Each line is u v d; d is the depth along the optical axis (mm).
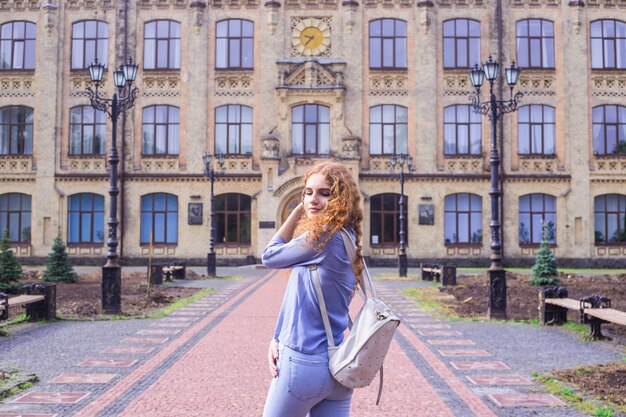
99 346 12258
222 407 7918
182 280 29281
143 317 16438
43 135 42219
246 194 41781
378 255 41344
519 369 10258
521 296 21594
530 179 41562
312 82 41656
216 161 42031
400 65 42531
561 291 15438
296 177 40562
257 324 15227
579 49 42125
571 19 42312
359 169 41531
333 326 3926
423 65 42281
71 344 12477
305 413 3889
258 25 42594
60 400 8227
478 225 41688
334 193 3996
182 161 42125
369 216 41469
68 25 42750
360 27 42438
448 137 42250
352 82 42219
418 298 21281
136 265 41562
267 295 22172
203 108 42281
